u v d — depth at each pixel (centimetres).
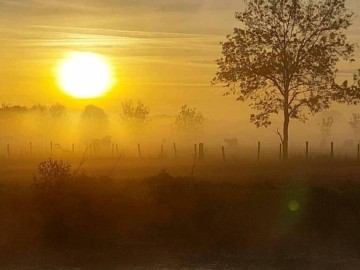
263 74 4912
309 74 4991
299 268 1658
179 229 1973
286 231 1966
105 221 1983
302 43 4981
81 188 2052
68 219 1948
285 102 4978
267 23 4959
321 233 1958
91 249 1830
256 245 1884
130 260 1723
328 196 2112
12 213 1970
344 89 4953
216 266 1673
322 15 4944
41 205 1978
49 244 1869
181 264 1689
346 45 4978
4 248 1830
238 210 2047
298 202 2066
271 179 2892
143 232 1959
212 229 1970
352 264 1697
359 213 2025
